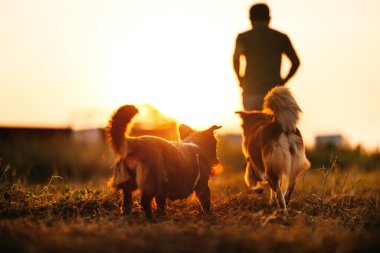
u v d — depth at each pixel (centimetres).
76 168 1658
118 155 730
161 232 614
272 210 893
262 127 916
